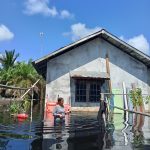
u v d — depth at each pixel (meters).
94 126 10.73
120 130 9.88
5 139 7.38
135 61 21.02
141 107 17.47
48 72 19.72
